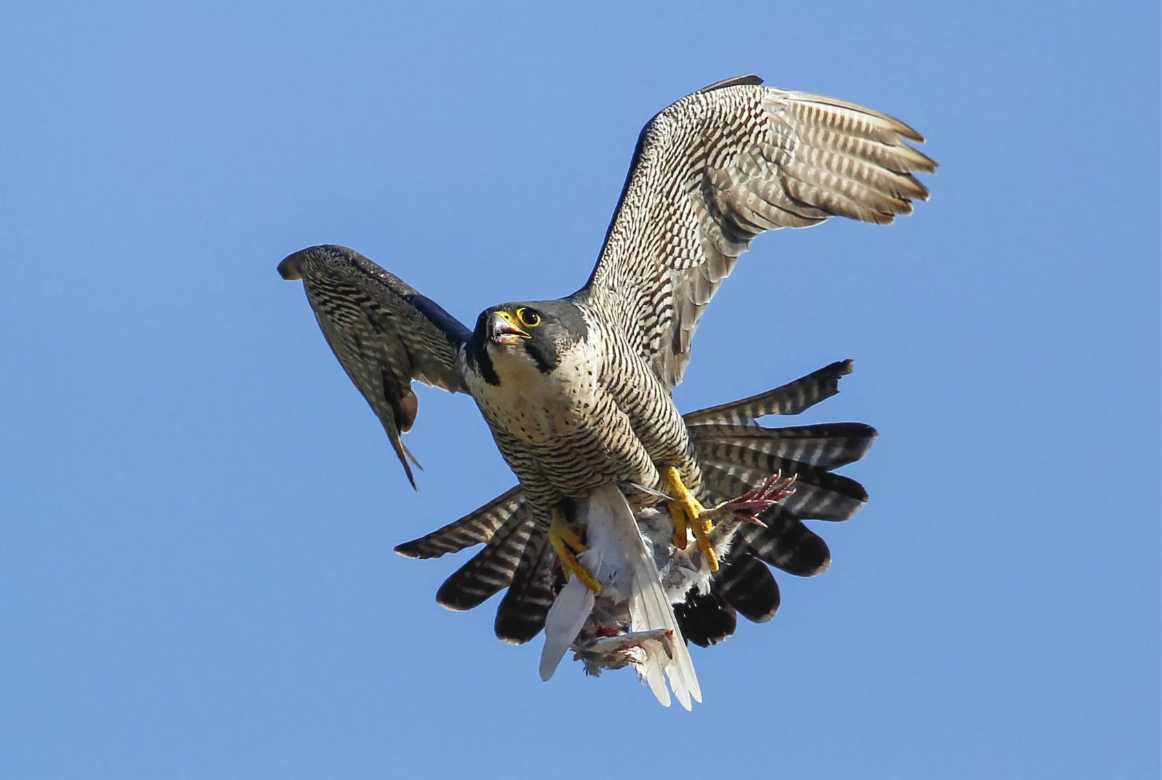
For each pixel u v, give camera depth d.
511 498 14.60
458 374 14.84
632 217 13.69
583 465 12.66
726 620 14.48
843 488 14.05
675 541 13.13
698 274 14.29
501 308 12.11
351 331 15.11
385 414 15.49
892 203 14.70
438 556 14.87
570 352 12.12
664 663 12.54
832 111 14.59
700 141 14.19
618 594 12.75
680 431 12.98
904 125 14.48
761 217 14.58
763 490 12.80
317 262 14.42
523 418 12.33
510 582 14.84
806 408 13.88
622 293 13.64
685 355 14.23
